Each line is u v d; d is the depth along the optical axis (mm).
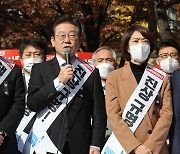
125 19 19250
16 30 19141
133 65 6461
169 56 8109
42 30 19172
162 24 14305
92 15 19125
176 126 6328
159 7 14352
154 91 6293
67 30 6020
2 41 21203
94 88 6219
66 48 5980
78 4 18406
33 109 6008
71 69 5770
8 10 19016
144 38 6301
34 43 8273
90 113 6207
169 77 6691
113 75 6488
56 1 16906
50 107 6039
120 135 6047
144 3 17922
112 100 6305
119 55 19594
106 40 19781
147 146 5918
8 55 12422
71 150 5848
